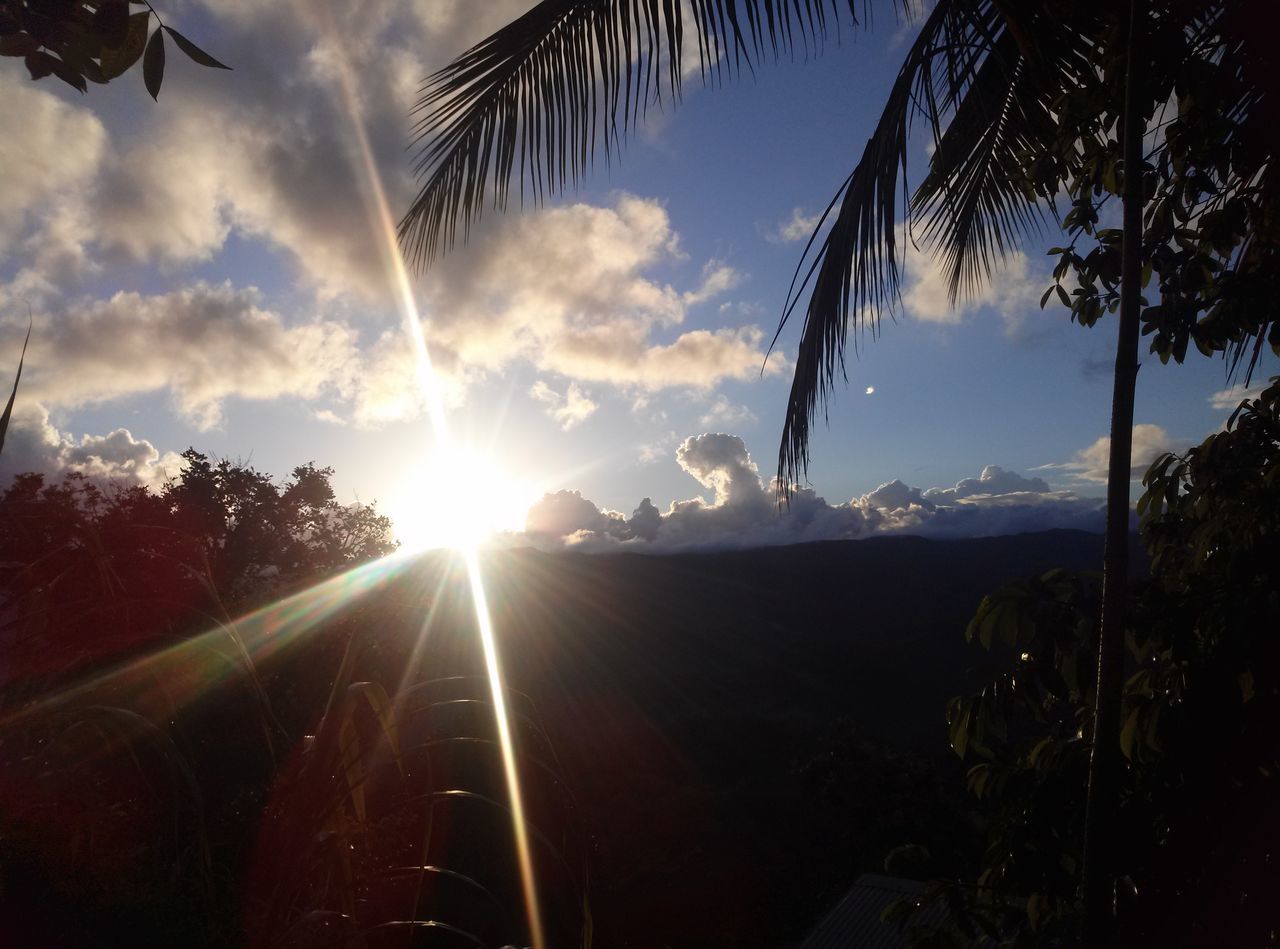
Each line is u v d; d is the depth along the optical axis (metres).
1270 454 2.72
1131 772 2.59
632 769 25.28
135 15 1.35
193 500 17.62
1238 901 2.29
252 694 1.29
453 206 2.80
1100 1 2.53
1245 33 2.31
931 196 3.24
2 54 1.35
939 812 15.98
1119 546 2.18
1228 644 2.28
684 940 16.84
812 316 2.63
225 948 1.14
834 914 14.47
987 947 2.91
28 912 1.11
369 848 1.26
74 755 1.24
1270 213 2.62
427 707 1.22
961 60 2.51
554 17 2.57
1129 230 2.24
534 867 1.19
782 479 2.72
